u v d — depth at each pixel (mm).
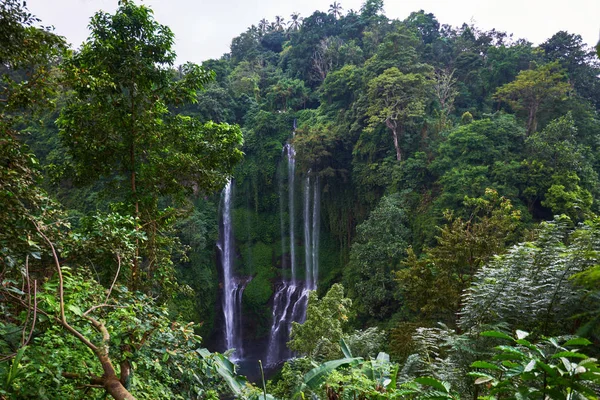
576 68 36031
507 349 2463
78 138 7672
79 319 3020
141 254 8094
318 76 44781
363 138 28781
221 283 33062
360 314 22062
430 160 25141
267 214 35500
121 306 3318
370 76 29453
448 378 4598
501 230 10633
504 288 5266
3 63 5211
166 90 8297
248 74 45562
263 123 35188
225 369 3344
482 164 22453
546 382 2275
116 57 7461
